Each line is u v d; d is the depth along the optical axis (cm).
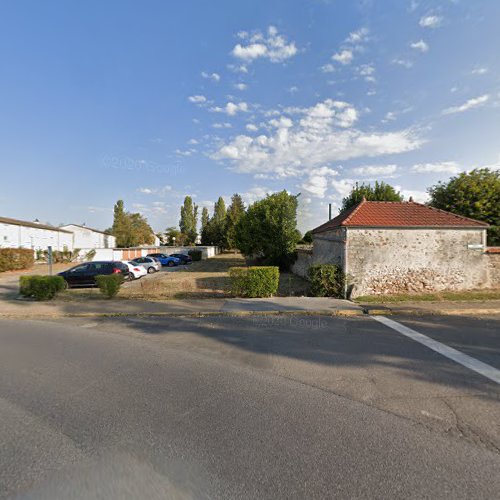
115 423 288
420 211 1139
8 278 1827
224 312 798
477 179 1525
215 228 5294
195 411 310
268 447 251
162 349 516
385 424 287
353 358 468
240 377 397
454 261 1058
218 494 201
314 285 1034
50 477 218
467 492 204
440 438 265
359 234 1033
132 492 204
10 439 264
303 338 576
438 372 413
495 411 313
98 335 607
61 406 321
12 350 511
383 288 1037
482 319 724
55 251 3200
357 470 224
